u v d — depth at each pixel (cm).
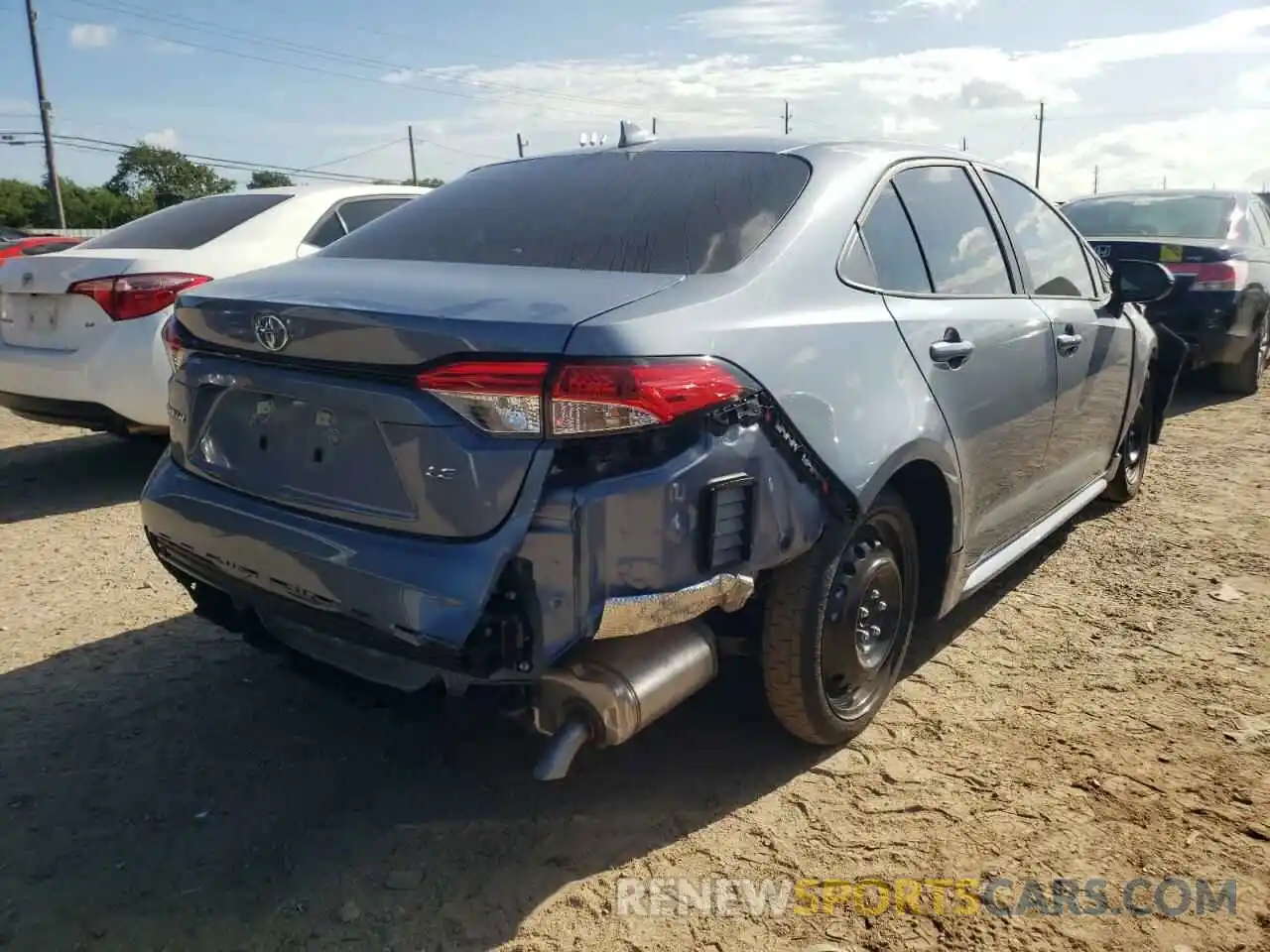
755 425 249
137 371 540
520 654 230
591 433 225
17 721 328
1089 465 465
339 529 251
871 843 274
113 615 410
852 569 294
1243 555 487
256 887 255
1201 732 329
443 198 347
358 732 325
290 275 293
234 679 357
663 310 242
